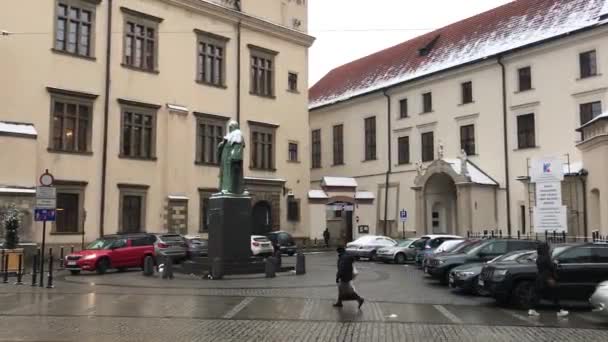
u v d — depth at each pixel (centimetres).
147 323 1310
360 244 3725
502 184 4159
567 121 3775
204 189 3962
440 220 4500
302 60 4716
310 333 1205
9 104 3136
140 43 3744
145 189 3662
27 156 3072
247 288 2008
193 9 4003
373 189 5272
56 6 3338
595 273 1628
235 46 4256
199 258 2567
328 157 5850
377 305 1648
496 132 4238
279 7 4569
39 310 1502
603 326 1329
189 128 3925
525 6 4547
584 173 3250
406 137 5003
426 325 1320
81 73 3425
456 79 4578
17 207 2947
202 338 1138
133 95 3653
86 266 2572
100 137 3481
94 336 1149
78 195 3366
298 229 4556
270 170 4406
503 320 1412
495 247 2203
